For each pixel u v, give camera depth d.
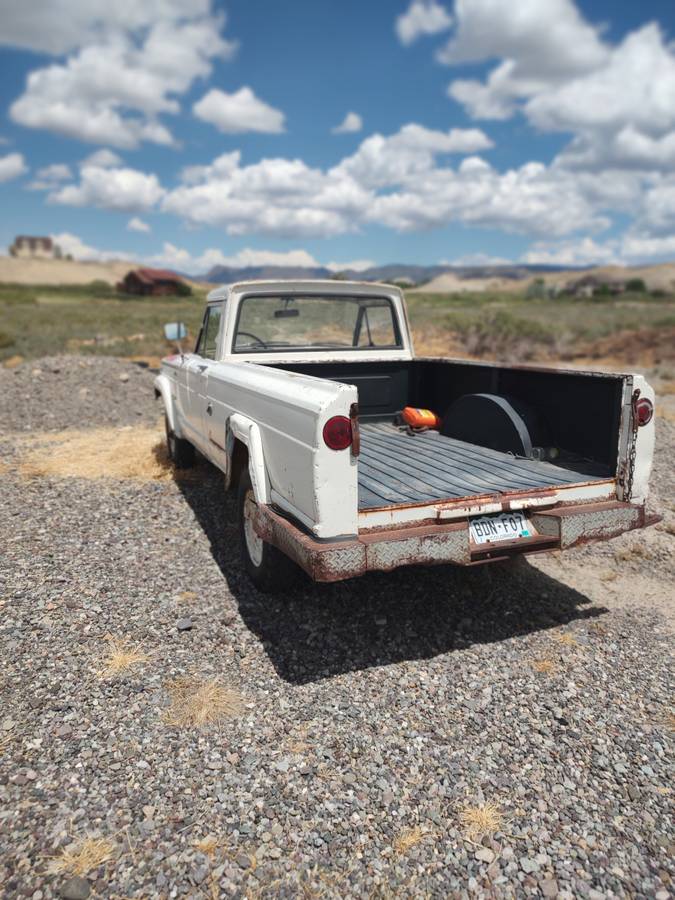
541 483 3.59
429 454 4.42
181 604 3.97
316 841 2.27
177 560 4.62
